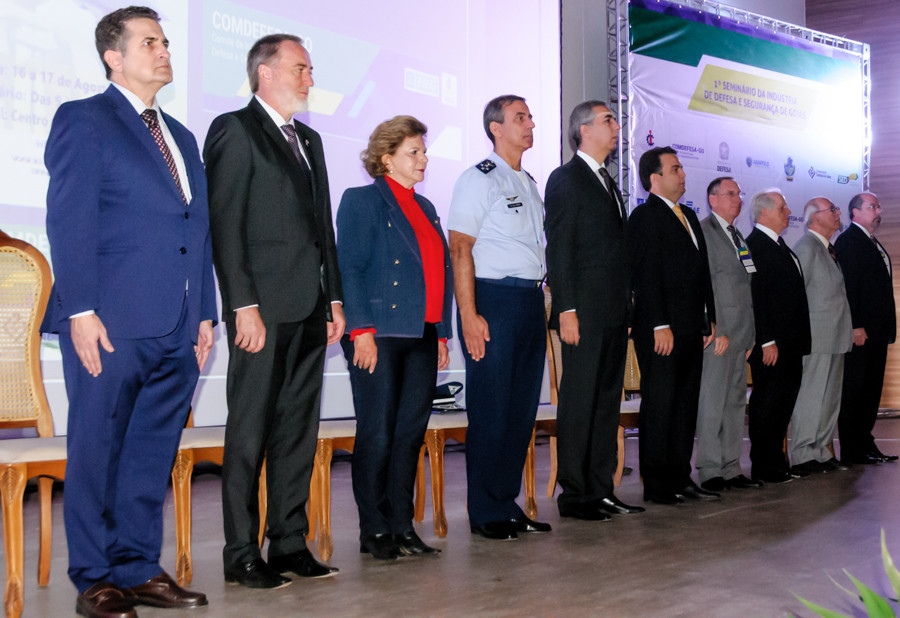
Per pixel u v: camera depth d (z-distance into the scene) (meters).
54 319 2.05
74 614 2.10
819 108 7.97
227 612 2.06
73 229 1.94
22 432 3.93
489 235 3.02
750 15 7.76
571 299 3.23
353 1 5.06
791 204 7.75
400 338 2.67
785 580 2.35
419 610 2.07
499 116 3.12
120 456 2.14
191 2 4.38
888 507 3.50
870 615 0.65
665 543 2.84
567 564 2.55
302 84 2.43
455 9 5.61
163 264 2.06
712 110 7.22
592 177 3.34
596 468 3.38
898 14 9.02
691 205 7.09
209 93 4.45
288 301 2.33
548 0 6.18
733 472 4.13
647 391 3.70
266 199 2.34
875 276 4.91
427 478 4.66
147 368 2.08
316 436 2.49
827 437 4.75
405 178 2.78
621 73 6.86
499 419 3.00
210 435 2.52
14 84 3.83
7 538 2.09
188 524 2.41
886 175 8.96
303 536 2.49
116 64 2.09
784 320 4.26
